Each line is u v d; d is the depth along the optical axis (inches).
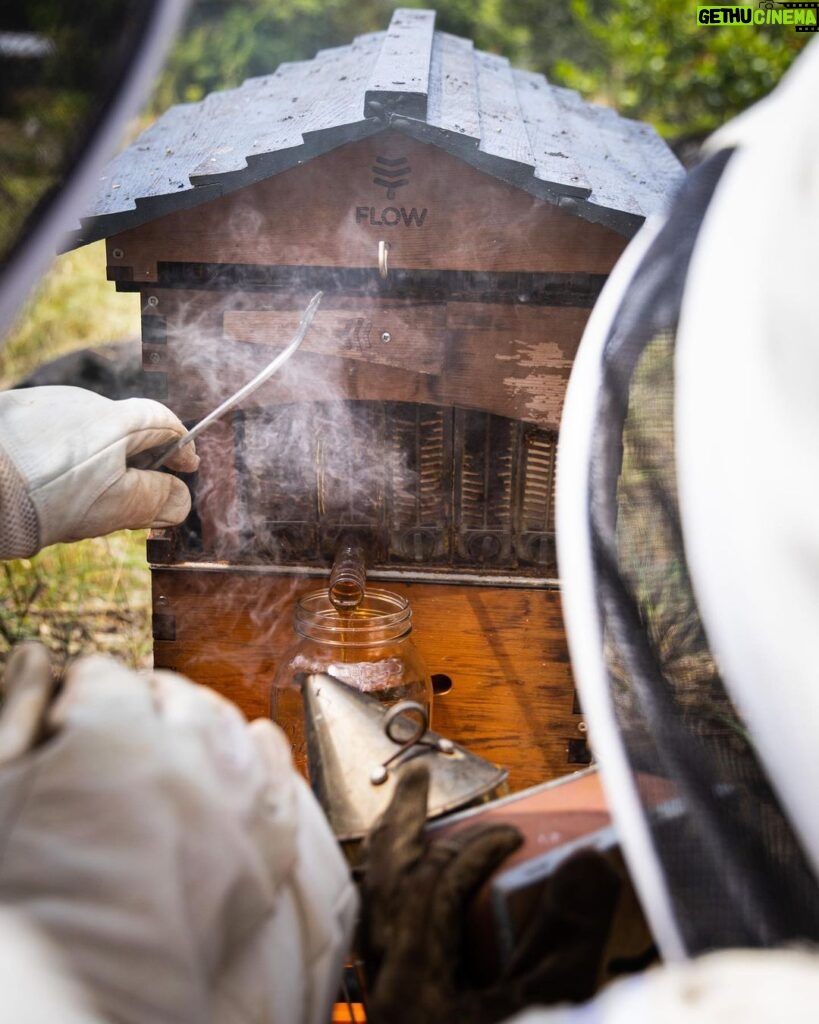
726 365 27.6
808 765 22.7
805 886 27.5
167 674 33.1
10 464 45.8
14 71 27.7
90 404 51.3
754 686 24.3
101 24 29.0
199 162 58.5
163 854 26.0
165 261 57.8
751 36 127.9
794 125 28.9
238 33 186.1
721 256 30.0
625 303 36.8
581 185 52.7
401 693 54.9
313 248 56.9
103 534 51.9
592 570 33.1
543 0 185.2
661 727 30.7
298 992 30.2
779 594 24.0
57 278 120.0
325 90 66.2
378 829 37.7
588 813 37.2
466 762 41.9
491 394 59.4
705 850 28.2
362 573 58.0
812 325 24.9
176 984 24.9
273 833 30.5
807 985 20.6
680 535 32.4
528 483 62.2
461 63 74.0
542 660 64.9
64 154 28.9
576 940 30.6
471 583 63.6
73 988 21.5
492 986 32.4
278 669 57.3
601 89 150.5
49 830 25.8
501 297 58.1
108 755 26.9
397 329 58.6
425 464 62.7
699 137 80.7
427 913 33.0
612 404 35.1
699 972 21.5
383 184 55.5
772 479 24.9
